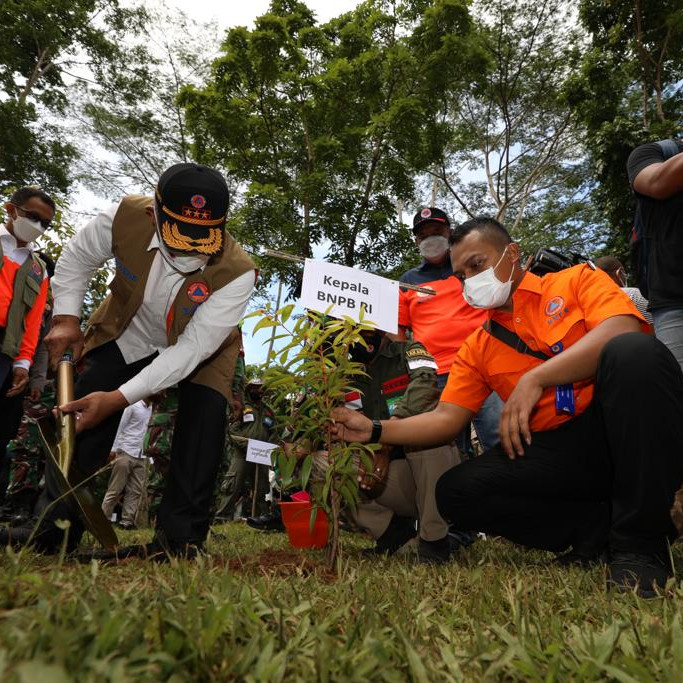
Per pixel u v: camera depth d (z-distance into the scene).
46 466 2.11
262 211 12.69
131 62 18.25
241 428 7.02
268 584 1.32
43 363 4.16
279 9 14.55
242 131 13.71
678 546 2.27
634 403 1.56
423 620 1.07
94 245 2.22
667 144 2.30
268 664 0.74
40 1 16.48
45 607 0.81
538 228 20.81
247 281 2.25
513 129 20.11
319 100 13.73
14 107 15.86
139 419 6.19
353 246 13.23
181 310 2.12
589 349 1.85
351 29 14.23
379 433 2.09
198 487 2.16
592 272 2.08
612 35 12.95
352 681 0.71
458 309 3.43
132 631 0.77
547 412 2.09
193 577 1.24
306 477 1.93
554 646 0.88
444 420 2.22
